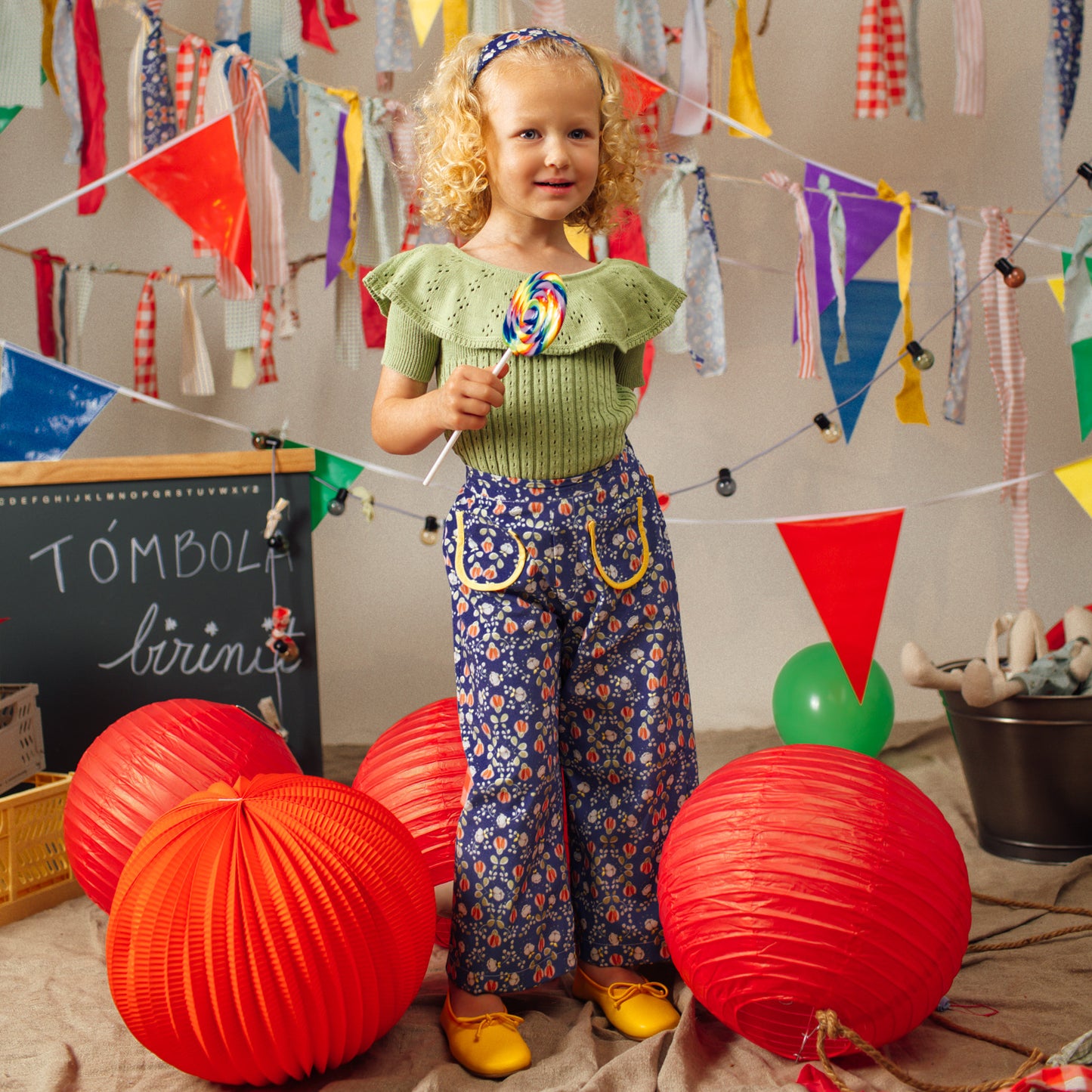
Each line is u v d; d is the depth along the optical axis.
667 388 2.84
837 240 2.03
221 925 1.18
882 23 2.17
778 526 2.04
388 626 2.85
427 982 1.63
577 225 1.62
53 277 2.40
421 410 1.34
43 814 1.95
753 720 2.94
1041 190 2.80
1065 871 1.90
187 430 2.74
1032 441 2.88
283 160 2.71
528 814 1.39
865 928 1.19
